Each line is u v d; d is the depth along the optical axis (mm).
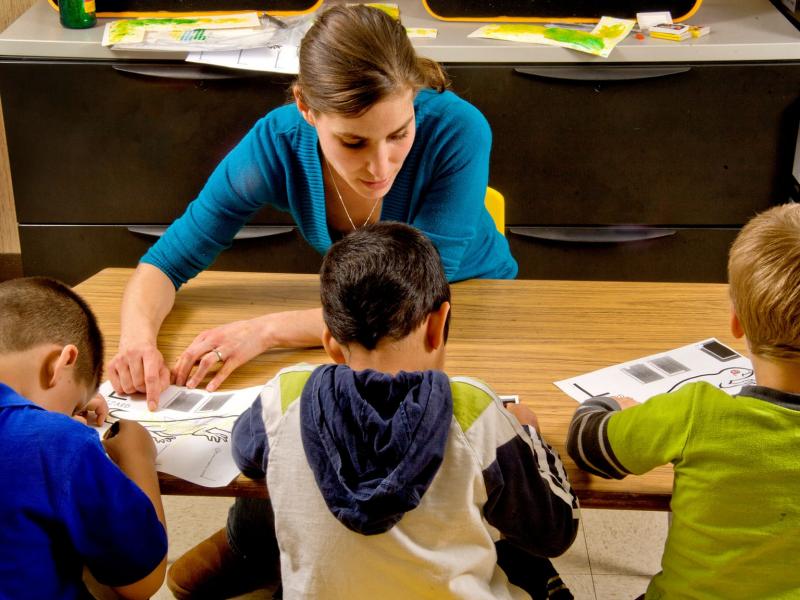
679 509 1064
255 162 1590
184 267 1630
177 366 1417
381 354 1015
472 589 1001
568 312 1571
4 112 2578
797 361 998
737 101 2490
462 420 973
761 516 1002
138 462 1174
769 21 2562
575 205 2658
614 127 2539
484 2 2568
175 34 2494
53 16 2670
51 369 1140
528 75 2473
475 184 1592
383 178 1366
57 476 1054
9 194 3031
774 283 983
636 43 2441
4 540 1044
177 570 1827
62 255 2787
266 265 2775
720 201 2627
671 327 1518
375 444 940
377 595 992
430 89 1544
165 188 2674
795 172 2545
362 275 1008
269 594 1870
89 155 2633
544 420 1290
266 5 2596
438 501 966
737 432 1007
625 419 1101
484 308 1587
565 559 1987
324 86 1258
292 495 998
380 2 2688
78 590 1146
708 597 1062
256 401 1077
